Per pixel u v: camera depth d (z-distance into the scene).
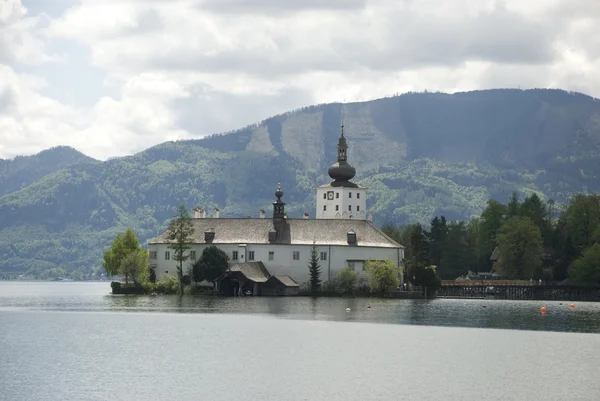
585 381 112.56
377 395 103.12
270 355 130.75
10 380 110.56
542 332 163.25
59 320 182.38
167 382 109.62
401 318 189.50
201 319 183.12
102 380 110.69
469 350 137.62
